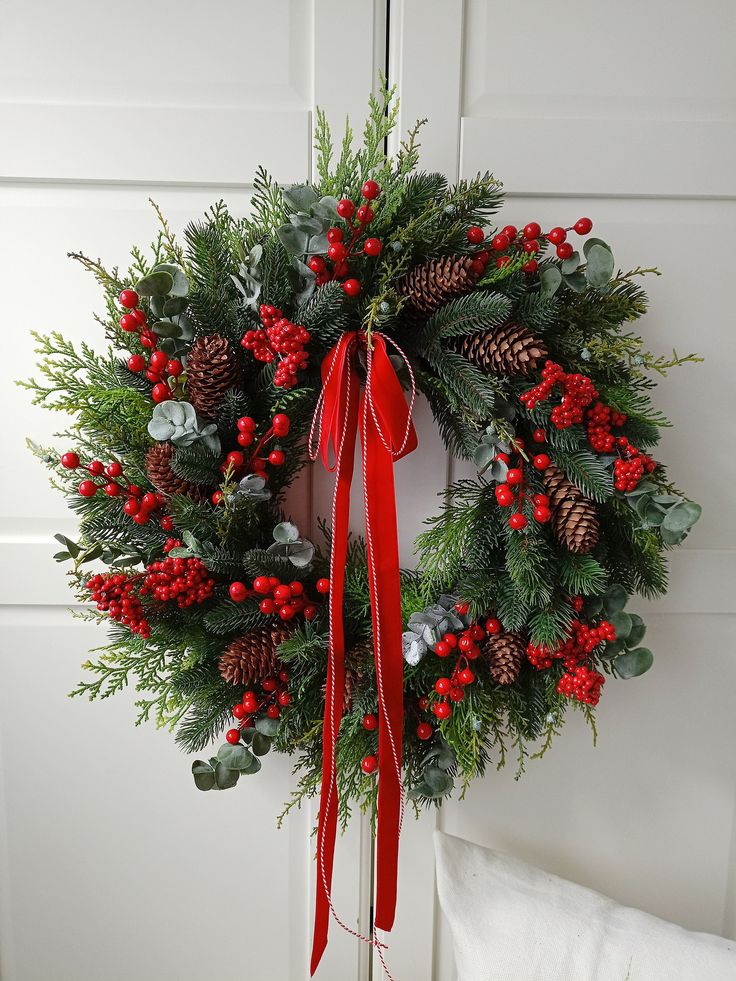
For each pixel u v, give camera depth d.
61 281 0.76
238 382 0.68
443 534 0.69
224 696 0.70
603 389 0.69
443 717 0.65
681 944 0.70
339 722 0.65
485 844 0.82
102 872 0.82
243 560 0.67
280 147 0.75
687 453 0.79
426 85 0.74
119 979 0.83
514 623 0.68
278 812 0.81
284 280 0.67
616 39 0.74
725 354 0.78
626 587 0.72
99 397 0.67
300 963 0.83
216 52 0.74
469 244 0.67
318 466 0.78
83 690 0.67
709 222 0.76
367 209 0.63
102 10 0.73
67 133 0.74
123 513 0.69
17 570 0.78
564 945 0.70
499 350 0.66
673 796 0.82
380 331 0.68
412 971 0.83
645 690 0.81
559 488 0.67
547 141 0.75
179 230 0.76
